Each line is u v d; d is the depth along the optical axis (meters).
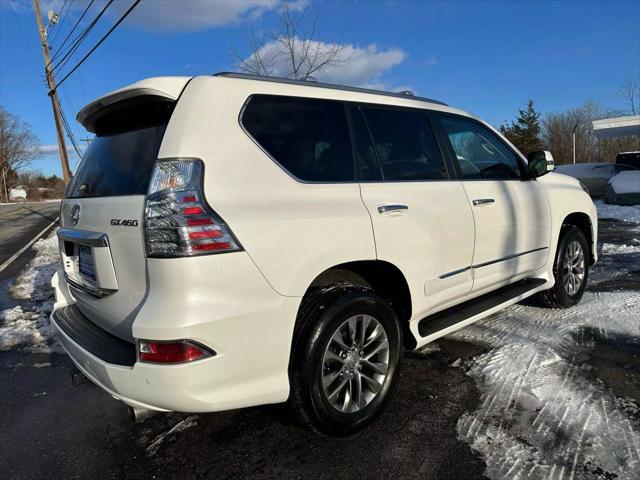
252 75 2.55
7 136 68.00
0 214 27.16
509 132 47.25
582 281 4.82
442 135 3.47
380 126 3.05
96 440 2.85
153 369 2.03
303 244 2.36
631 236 9.13
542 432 2.64
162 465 2.56
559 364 3.45
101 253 2.44
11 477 2.53
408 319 3.03
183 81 2.37
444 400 3.04
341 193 2.64
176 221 2.04
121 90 2.41
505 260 3.78
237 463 2.53
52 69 24.72
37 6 24.16
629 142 36.25
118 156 2.59
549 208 4.27
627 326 4.13
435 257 3.12
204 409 2.12
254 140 2.37
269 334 2.25
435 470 2.38
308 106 2.70
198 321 2.03
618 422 2.70
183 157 2.11
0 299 6.59
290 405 2.51
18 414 3.22
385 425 2.80
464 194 3.40
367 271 2.94
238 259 2.13
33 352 4.44
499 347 3.79
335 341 2.55
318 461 2.51
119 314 2.39
